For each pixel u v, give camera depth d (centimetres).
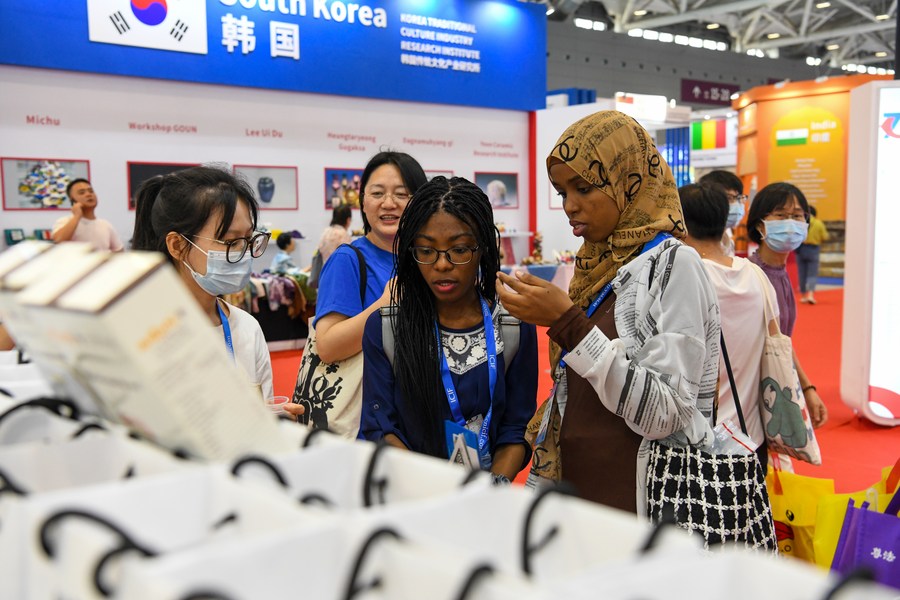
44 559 56
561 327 147
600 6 2141
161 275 68
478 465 153
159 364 68
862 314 459
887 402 459
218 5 743
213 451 74
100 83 693
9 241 659
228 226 173
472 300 177
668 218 163
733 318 229
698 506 151
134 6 694
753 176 1338
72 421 88
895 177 440
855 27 2003
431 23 896
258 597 53
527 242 1020
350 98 850
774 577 53
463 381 170
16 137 657
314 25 808
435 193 164
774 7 1861
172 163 738
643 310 154
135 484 64
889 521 176
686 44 2291
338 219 722
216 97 760
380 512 60
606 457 159
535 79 1000
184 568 50
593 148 161
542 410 187
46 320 70
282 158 808
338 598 56
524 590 48
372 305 214
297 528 55
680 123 1074
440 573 51
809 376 620
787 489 210
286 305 736
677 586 52
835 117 1245
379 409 174
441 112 928
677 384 146
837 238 1394
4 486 71
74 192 574
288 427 91
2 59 639
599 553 63
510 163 1000
